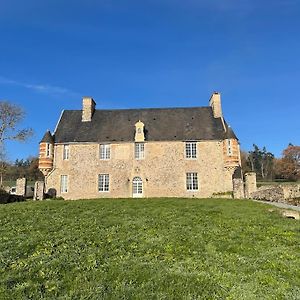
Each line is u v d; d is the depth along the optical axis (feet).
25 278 33.32
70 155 131.23
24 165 338.95
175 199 91.76
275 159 371.35
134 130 136.36
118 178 128.06
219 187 125.29
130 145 130.82
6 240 46.16
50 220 59.06
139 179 127.85
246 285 31.14
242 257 39.11
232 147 127.03
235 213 66.95
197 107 147.23
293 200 102.12
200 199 92.58
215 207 74.95
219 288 30.45
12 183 253.65
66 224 55.93
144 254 40.27
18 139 169.58
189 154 129.80
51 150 131.85
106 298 28.71
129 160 129.39
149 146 130.52
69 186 128.36
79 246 43.24
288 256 39.32
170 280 31.96
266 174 363.35
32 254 40.70
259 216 63.98
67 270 35.12
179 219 59.93
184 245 43.39
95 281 32.27
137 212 67.00
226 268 35.65
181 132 134.10
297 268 35.37
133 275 33.32
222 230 51.80
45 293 30.27
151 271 34.17
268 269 35.14
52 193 127.85
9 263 37.37
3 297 29.19
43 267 35.70
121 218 60.75
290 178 323.57
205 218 61.11
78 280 32.60
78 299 28.96
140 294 29.19
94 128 139.03
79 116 146.10
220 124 136.56
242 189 109.09
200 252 40.96
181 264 36.78
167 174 127.34
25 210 70.33
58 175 129.80
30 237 47.55
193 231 50.78
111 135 134.51
